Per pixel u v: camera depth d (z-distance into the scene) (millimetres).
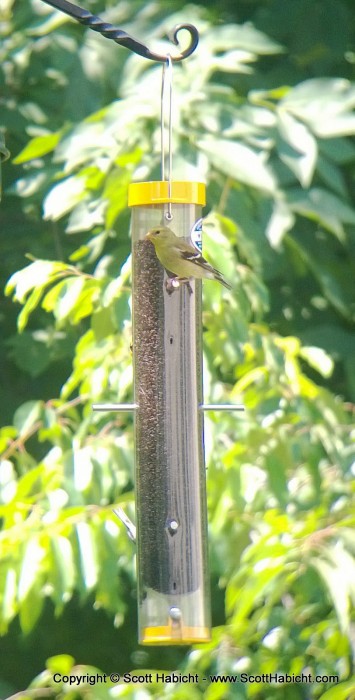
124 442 10539
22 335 12992
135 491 9555
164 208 9312
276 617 11031
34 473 10281
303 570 10164
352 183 14008
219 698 10898
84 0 12742
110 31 8195
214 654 10828
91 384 10164
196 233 9359
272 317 13336
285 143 11227
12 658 14211
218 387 10383
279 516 10367
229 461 10070
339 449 10750
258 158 10914
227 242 10258
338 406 10914
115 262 11523
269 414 10625
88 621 14289
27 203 12875
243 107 11383
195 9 12602
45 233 13422
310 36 13750
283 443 10508
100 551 10023
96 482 10242
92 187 10953
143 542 9398
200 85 11500
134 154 10859
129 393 10820
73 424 10969
